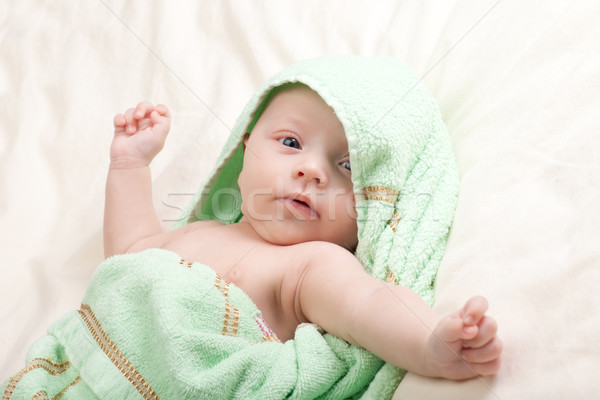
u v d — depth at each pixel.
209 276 1.10
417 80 1.30
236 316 1.06
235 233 1.28
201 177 1.55
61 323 1.12
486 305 0.80
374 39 1.65
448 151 1.25
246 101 1.64
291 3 1.74
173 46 1.75
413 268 1.12
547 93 1.13
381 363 1.01
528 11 1.31
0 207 1.49
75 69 1.74
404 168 1.21
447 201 1.18
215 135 1.59
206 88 1.70
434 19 1.58
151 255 1.12
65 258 1.41
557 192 0.96
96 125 1.65
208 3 1.81
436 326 0.85
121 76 1.73
